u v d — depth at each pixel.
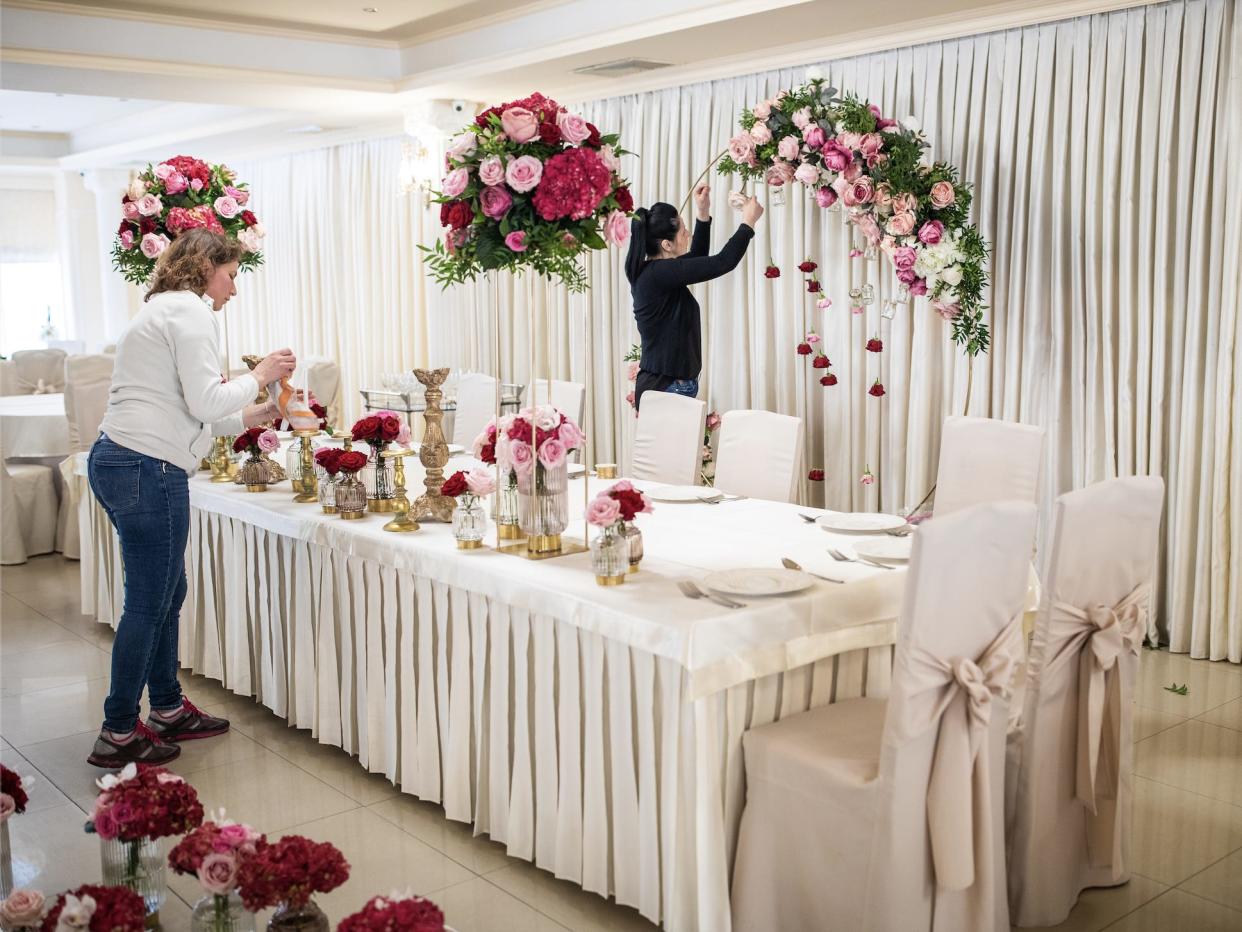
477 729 3.23
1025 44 5.00
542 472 3.11
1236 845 3.18
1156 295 4.72
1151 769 3.66
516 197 2.89
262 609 4.13
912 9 4.99
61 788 3.65
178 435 3.60
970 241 4.96
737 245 5.30
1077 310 4.94
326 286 9.51
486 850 3.21
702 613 2.61
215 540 4.38
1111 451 4.92
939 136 5.35
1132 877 3.01
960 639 2.39
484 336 7.98
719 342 6.36
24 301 12.86
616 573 2.85
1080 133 4.86
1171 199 4.68
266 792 3.59
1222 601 4.63
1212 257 4.54
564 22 5.97
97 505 5.17
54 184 12.69
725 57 6.02
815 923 2.57
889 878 2.38
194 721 4.04
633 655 2.71
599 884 2.89
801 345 5.76
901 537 3.29
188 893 2.99
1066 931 2.75
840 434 5.87
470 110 7.28
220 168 4.82
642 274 5.45
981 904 2.47
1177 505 4.75
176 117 9.65
